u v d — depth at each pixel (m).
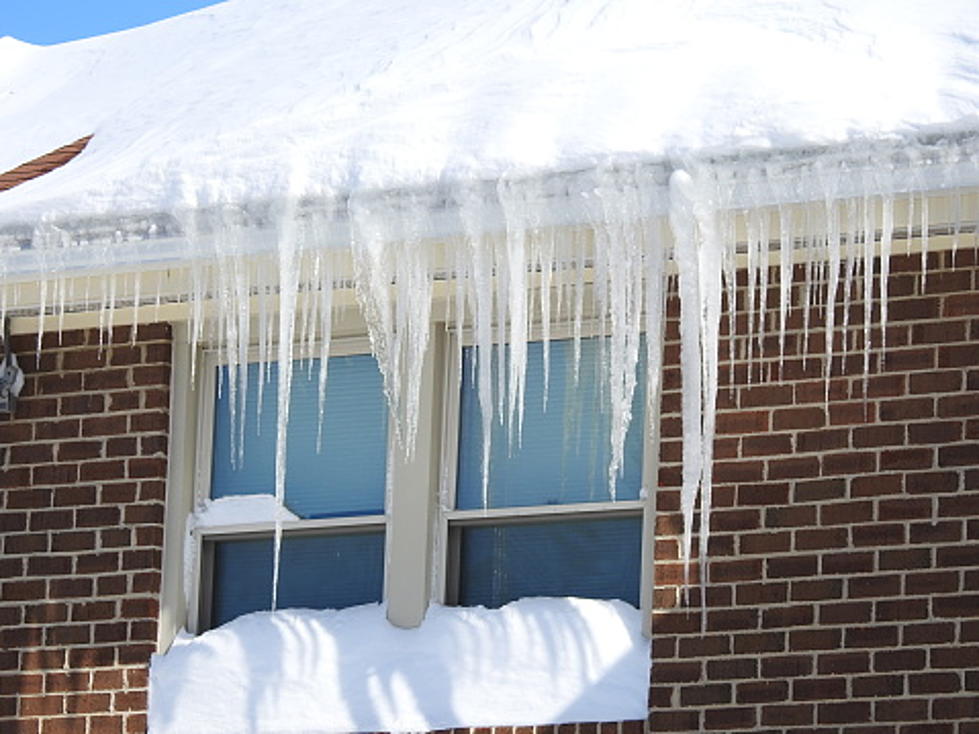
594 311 12.53
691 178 11.13
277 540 11.92
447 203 11.45
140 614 12.81
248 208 11.74
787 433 12.00
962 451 11.75
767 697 11.76
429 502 12.58
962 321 11.87
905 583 11.70
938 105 11.09
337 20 14.59
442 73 12.79
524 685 12.11
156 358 13.07
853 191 11.03
